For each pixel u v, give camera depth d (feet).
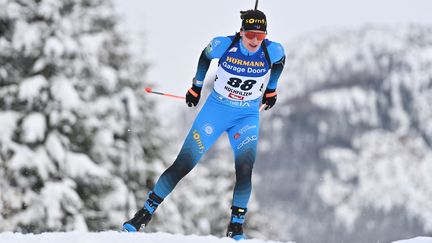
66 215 150.71
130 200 169.99
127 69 203.41
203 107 59.72
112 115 179.83
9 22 165.37
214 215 287.07
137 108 186.09
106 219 166.71
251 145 57.72
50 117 153.38
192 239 49.29
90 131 165.78
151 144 198.29
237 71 57.00
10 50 159.63
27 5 160.15
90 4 187.93
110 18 197.36
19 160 147.43
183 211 223.30
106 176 156.66
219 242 49.57
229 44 56.59
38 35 155.53
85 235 49.16
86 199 165.68
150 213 57.11
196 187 279.69
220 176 295.07
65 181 151.43
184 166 57.72
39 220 145.59
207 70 58.18
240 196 56.44
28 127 149.07
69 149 158.81
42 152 150.71
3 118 152.25
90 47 167.53
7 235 51.75
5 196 145.59
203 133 58.59
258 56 56.95
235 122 59.06
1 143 148.56
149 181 188.75
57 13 158.20
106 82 174.60
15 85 156.66
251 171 57.11
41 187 152.15
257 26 55.21
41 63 153.79
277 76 59.47
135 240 47.83
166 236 49.78
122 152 179.73
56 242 47.65
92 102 173.78
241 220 56.65
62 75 157.58
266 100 61.93
